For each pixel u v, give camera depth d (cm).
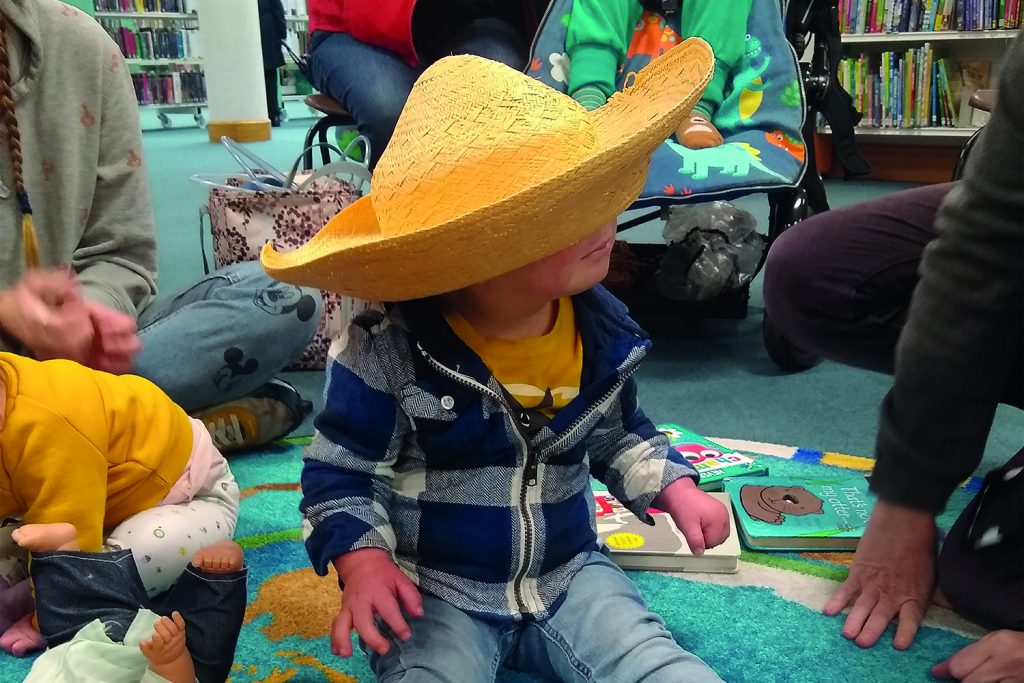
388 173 70
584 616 79
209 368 127
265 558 105
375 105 188
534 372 78
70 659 69
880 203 114
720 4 173
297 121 696
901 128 392
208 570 77
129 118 126
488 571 79
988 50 386
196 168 426
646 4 180
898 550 93
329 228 81
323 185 173
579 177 62
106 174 125
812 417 149
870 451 135
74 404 87
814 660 86
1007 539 85
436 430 76
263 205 170
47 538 79
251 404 134
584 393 78
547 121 68
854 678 83
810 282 118
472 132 67
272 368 134
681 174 155
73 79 119
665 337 195
